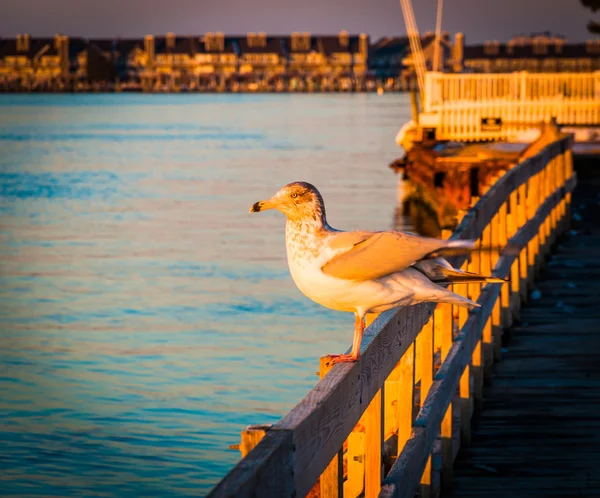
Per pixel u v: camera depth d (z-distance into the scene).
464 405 8.03
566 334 11.21
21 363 15.08
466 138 37.44
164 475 10.88
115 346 16.16
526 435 8.23
